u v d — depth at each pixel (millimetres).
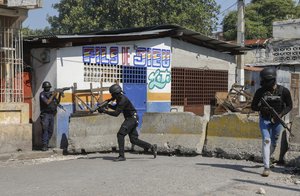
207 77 18484
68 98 12961
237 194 6793
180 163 9781
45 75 13000
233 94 17641
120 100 10188
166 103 16500
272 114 8273
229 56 19562
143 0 30906
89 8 34438
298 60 29516
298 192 7082
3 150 11375
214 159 10539
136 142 10641
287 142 9727
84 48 13523
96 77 13914
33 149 12438
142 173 8391
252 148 10258
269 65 29906
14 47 11695
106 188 7094
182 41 17281
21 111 11781
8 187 7391
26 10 11672
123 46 14805
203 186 7281
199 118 11320
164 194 6707
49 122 12234
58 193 6785
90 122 12250
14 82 11711
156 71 16094
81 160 10703
